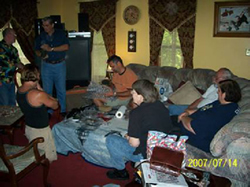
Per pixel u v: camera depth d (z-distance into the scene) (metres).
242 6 4.45
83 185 2.38
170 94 3.63
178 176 1.59
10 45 3.60
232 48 4.73
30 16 5.28
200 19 4.90
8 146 2.22
